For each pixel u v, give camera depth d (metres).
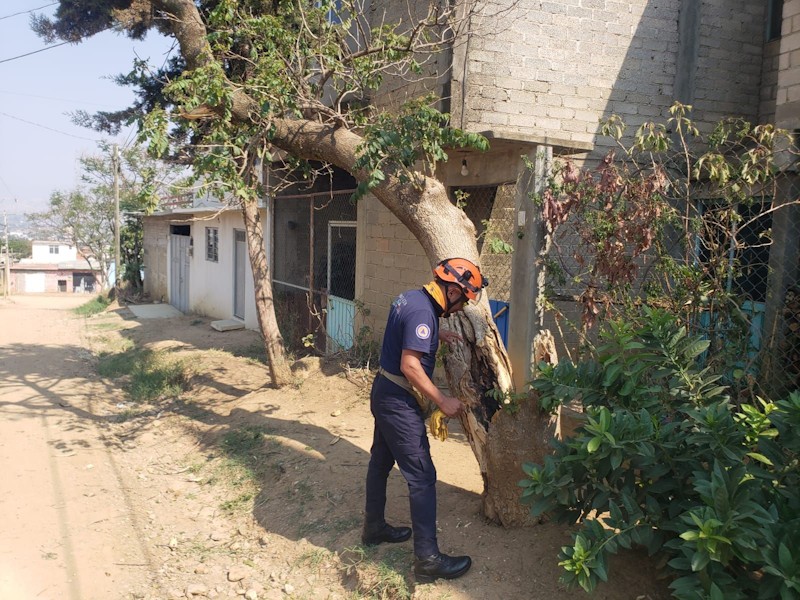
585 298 5.32
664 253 4.98
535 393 3.80
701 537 2.46
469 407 4.02
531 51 7.15
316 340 10.95
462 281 3.64
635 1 7.42
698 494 2.96
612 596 3.22
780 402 2.85
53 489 5.87
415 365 3.50
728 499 2.58
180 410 8.40
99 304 24.95
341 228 10.18
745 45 7.73
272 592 4.14
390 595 3.69
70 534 4.98
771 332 5.20
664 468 3.00
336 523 4.61
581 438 3.11
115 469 6.49
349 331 9.77
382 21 8.47
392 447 3.70
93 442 7.32
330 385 8.09
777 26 7.63
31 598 4.08
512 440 3.82
